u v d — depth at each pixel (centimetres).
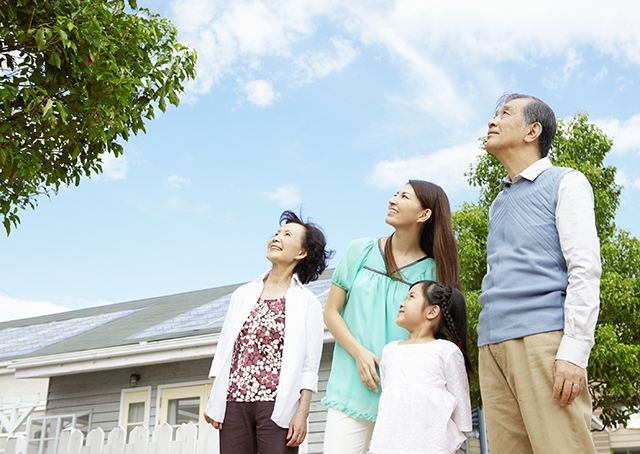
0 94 364
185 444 581
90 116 418
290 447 290
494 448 219
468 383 260
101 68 412
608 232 868
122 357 881
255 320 309
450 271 288
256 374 296
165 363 943
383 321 281
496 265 229
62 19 369
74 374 1009
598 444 1560
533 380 201
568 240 207
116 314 1400
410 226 290
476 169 945
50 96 402
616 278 796
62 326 1416
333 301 296
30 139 422
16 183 444
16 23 376
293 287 326
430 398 244
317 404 789
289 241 332
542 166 232
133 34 456
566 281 211
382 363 262
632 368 745
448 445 240
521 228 223
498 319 217
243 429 291
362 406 265
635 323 788
